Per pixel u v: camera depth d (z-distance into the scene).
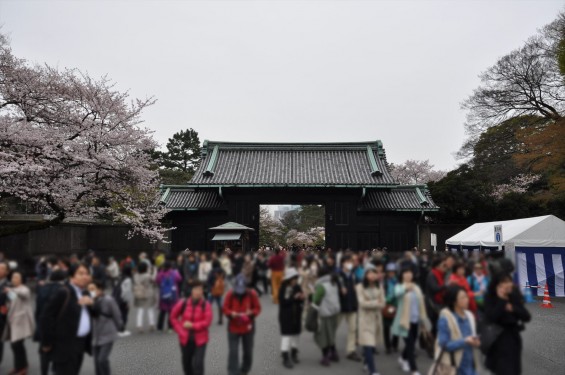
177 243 27.02
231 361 5.31
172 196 28.41
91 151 17.84
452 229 27.95
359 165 29.06
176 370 5.73
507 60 32.69
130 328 5.76
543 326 9.59
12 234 16.42
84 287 5.25
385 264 5.65
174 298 5.82
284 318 5.42
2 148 16.17
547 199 27.95
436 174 56.44
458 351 4.77
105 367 5.06
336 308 5.40
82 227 22.47
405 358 5.30
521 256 15.62
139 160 20.38
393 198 28.48
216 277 5.79
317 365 5.39
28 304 5.38
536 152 27.16
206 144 30.30
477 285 5.64
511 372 4.65
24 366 5.34
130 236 23.34
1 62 16.94
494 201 30.05
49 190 16.88
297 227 63.47
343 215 26.81
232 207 26.56
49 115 18.56
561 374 6.31
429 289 5.62
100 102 18.88
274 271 5.88
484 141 36.78
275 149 30.73
